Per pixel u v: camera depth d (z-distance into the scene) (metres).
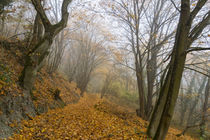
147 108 11.68
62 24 7.30
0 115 4.13
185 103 17.91
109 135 5.35
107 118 8.11
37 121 5.44
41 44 6.71
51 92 9.43
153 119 6.09
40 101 7.04
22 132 4.35
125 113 11.14
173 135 8.82
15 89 5.58
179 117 20.81
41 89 8.42
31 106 6.05
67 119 6.48
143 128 7.82
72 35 20.30
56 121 5.92
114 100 21.86
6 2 7.10
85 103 14.42
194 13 4.30
